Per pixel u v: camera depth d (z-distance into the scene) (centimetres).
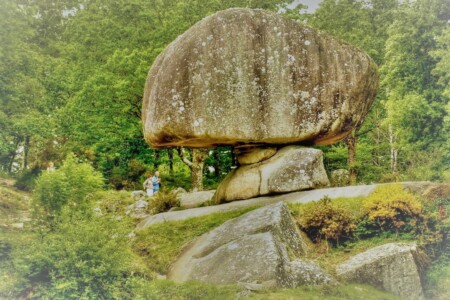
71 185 1424
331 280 1120
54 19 3547
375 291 1124
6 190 1930
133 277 1136
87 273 1070
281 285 1071
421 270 1187
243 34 1558
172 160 2775
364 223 1324
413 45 2067
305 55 1588
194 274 1160
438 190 1384
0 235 1249
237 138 1527
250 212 1360
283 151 1598
